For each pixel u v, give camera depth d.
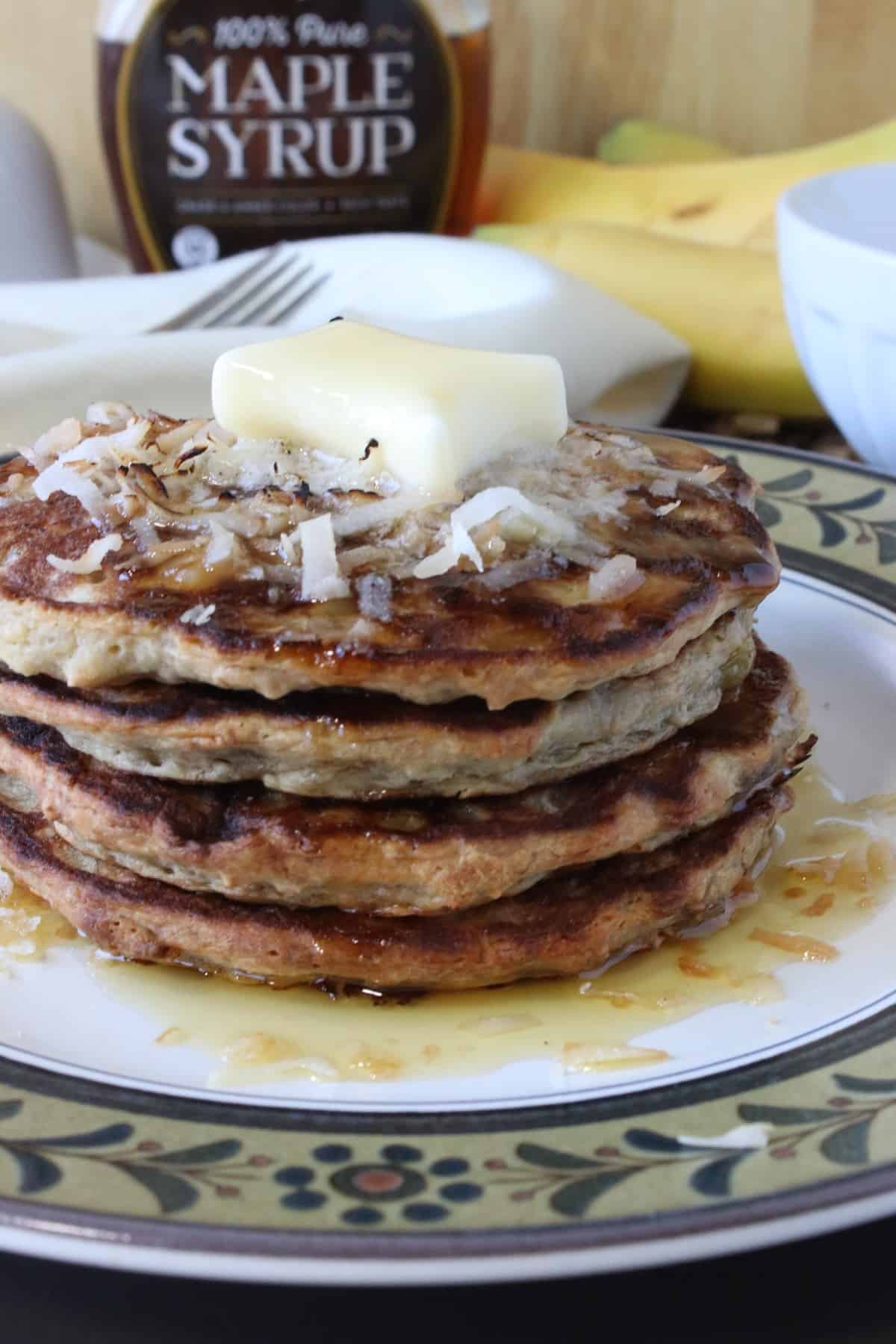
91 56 0.66
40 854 0.37
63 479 0.36
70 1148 0.32
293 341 0.38
